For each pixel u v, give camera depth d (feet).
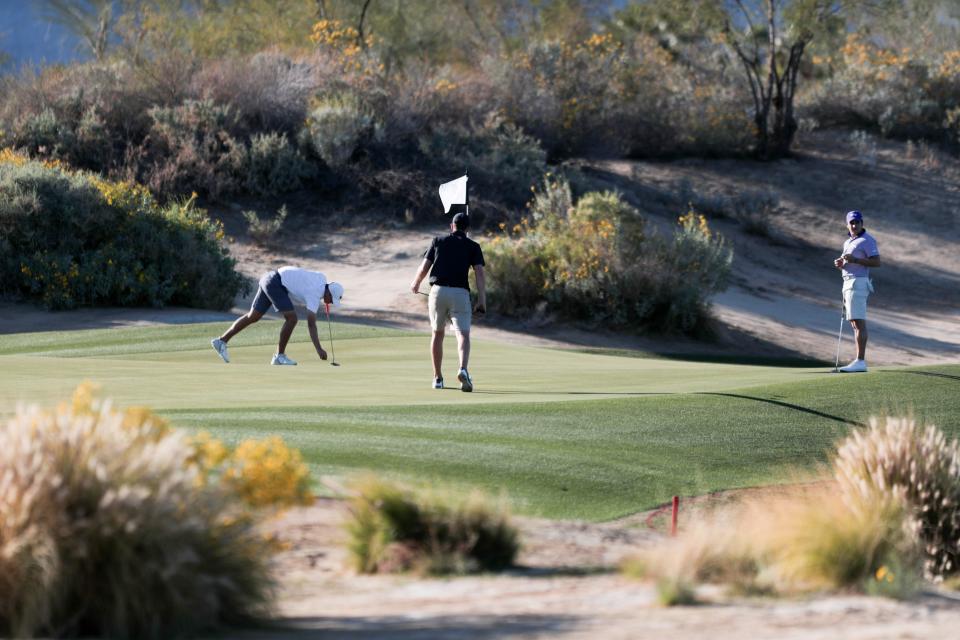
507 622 34.78
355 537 46.34
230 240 281.33
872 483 60.54
